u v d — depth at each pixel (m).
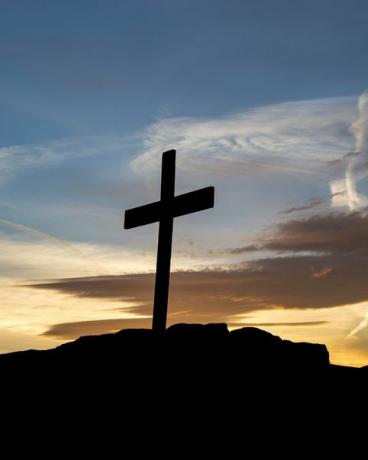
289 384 14.14
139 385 14.05
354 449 12.30
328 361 15.48
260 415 13.09
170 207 17.11
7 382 14.90
